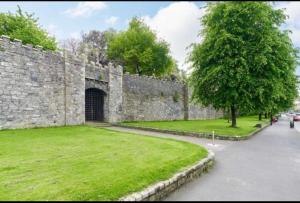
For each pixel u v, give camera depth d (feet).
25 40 111.14
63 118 75.97
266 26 68.90
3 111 60.03
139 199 19.70
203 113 158.30
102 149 40.42
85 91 91.86
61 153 36.81
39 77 69.10
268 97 76.59
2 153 36.32
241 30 69.62
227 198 22.13
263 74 75.46
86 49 161.99
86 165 29.27
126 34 166.40
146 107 117.39
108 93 97.04
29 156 34.53
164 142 49.08
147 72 174.19
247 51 71.36
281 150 48.03
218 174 30.37
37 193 20.42
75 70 80.94
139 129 80.23
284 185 26.00
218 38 73.46
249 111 80.33
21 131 58.95
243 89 73.31
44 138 51.24
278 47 73.41
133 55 164.04
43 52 70.49
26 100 65.41
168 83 132.16
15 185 22.33
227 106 79.87
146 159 32.63
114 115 99.19
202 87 82.38
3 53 60.49
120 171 26.43
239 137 61.57
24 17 120.16
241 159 39.22
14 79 62.75
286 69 76.54
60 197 19.60
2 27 113.09
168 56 176.24
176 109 136.46
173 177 24.63
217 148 49.55
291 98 128.67
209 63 79.97
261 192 23.80
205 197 22.41
